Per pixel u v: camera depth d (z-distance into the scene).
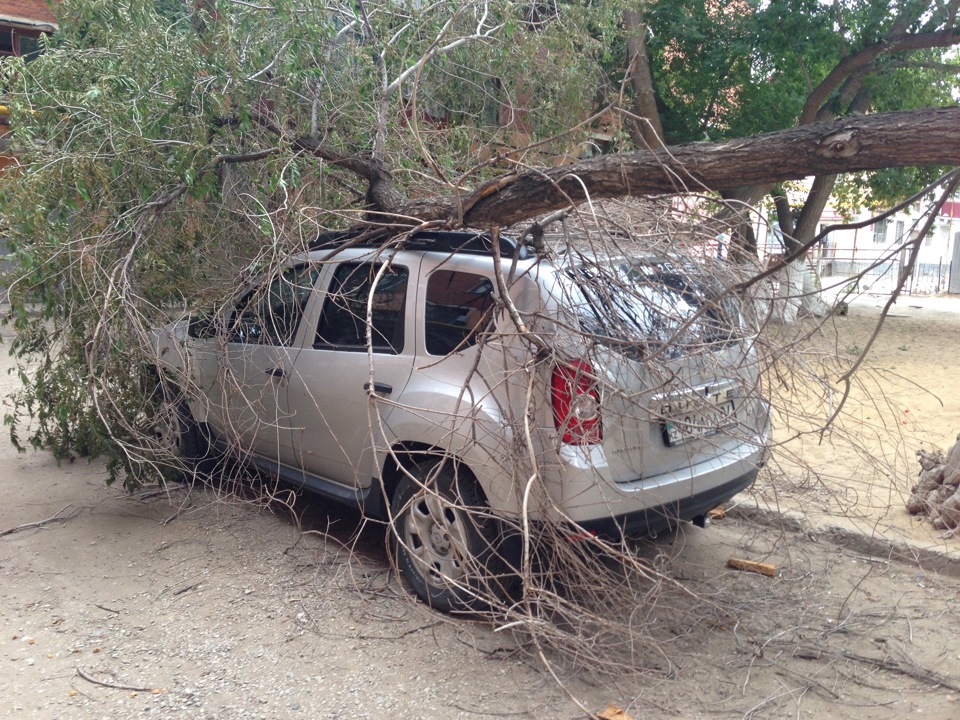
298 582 4.78
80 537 5.45
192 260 5.64
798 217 17.59
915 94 16.33
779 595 4.70
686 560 5.14
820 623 4.38
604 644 3.91
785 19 13.95
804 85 16.00
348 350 4.91
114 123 5.20
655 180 3.99
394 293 4.75
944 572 4.99
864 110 15.84
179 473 6.14
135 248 5.18
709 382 4.43
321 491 5.18
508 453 3.97
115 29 5.54
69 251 5.04
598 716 3.48
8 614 4.43
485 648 4.08
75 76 5.51
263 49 5.87
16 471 6.87
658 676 3.86
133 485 5.77
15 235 5.10
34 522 5.72
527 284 4.10
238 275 5.32
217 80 5.45
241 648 4.09
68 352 5.47
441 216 4.93
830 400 4.21
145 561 5.08
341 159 5.79
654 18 14.34
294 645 4.11
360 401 4.75
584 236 4.46
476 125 7.46
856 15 14.20
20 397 6.12
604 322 4.04
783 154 3.60
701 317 4.27
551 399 3.91
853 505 5.59
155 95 5.39
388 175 5.81
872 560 5.18
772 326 4.31
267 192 5.52
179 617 4.40
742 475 4.67
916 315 20.42
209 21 5.68
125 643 4.14
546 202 4.30
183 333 5.84
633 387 4.04
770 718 3.54
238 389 5.15
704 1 14.27
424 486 3.88
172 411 5.66
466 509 3.95
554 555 3.99
